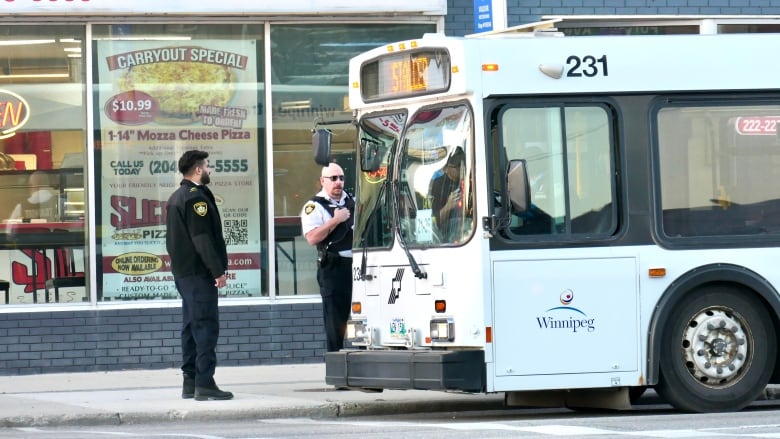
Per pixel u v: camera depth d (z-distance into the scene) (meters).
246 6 47.94
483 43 34.66
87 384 44.62
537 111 34.78
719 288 35.69
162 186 48.78
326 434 31.92
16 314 47.53
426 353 34.44
